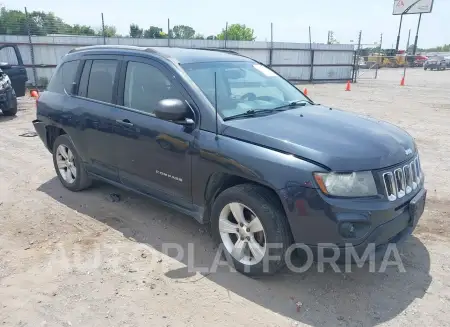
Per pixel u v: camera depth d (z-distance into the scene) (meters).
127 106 4.23
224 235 3.56
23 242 4.00
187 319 2.92
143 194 4.29
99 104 4.52
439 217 4.61
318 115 3.80
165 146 3.77
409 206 3.17
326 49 27.84
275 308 3.04
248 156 3.18
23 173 6.12
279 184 3.02
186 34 24.19
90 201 5.01
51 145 5.56
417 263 3.66
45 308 3.02
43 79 19.20
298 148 3.04
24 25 18.47
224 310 3.02
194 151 3.54
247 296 3.19
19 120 10.67
